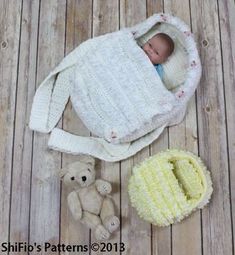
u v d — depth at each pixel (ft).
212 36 5.20
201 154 4.82
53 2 5.39
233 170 4.73
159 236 4.57
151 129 4.71
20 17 5.36
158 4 5.34
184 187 4.57
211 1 5.33
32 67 5.18
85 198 4.47
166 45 4.69
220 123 4.90
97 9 5.35
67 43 5.25
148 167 4.55
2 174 4.83
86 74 4.63
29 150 4.89
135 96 4.51
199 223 4.58
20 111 5.03
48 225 4.67
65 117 4.99
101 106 4.56
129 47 4.62
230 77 5.05
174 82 4.88
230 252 4.50
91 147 4.76
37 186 4.78
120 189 4.73
